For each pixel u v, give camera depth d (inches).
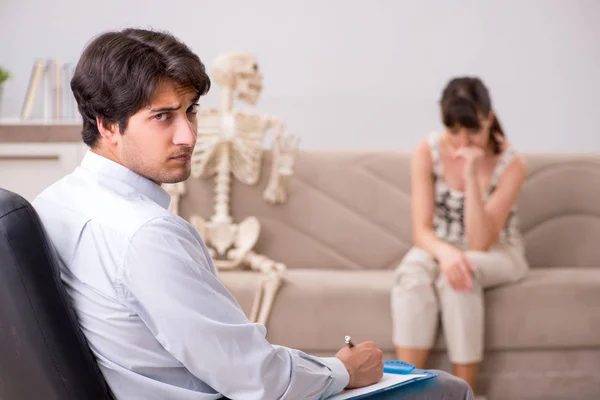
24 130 202.1
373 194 201.2
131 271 63.4
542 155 203.6
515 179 173.2
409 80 239.0
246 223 188.4
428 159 173.6
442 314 162.7
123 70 65.1
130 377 65.8
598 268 197.0
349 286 171.2
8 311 63.3
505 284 168.6
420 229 170.9
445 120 170.2
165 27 240.1
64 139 202.4
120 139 67.4
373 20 238.5
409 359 161.6
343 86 239.0
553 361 168.7
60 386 63.9
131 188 68.2
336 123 236.5
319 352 170.7
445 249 164.2
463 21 239.1
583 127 241.4
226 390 65.6
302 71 238.7
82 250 66.0
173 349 63.7
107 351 65.7
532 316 167.3
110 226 65.2
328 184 200.1
